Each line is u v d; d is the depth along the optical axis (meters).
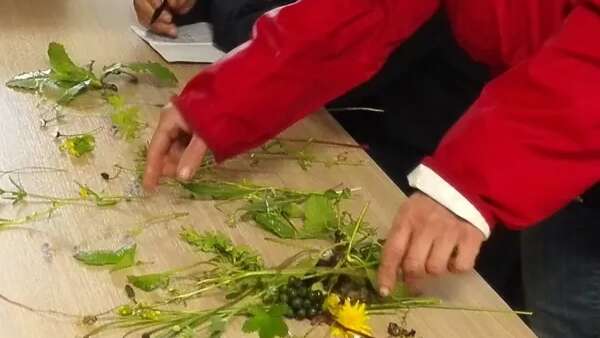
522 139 0.97
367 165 1.30
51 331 0.94
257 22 1.26
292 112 1.23
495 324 1.04
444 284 1.10
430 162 0.99
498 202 0.97
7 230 1.07
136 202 1.15
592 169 0.98
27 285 0.99
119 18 1.63
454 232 0.96
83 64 1.46
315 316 1.00
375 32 1.26
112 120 1.30
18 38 1.51
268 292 1.01
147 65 1.42
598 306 1.37
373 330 1.00
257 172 1.26
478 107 1.01
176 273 1.04
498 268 1.80
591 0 0.98
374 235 1.14
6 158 1.20
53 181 1.17
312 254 1.09
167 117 1.18
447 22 1.62
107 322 0.96
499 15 1.24
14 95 1.34
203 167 1.25
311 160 1.30
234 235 1.12
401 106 1.78
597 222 1.34
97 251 1.05
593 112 0.95
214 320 0.96
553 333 1.43
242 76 1.18
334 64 1.24
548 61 0.98
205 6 1.66
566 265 1.38
